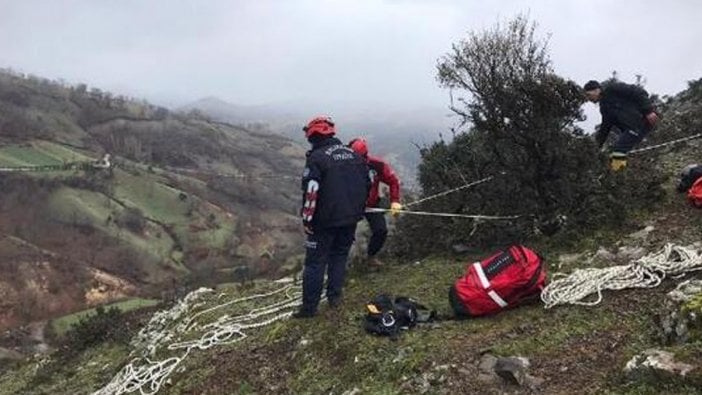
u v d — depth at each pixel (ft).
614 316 19.11
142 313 37.06
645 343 17.42
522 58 26.45
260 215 345.72
